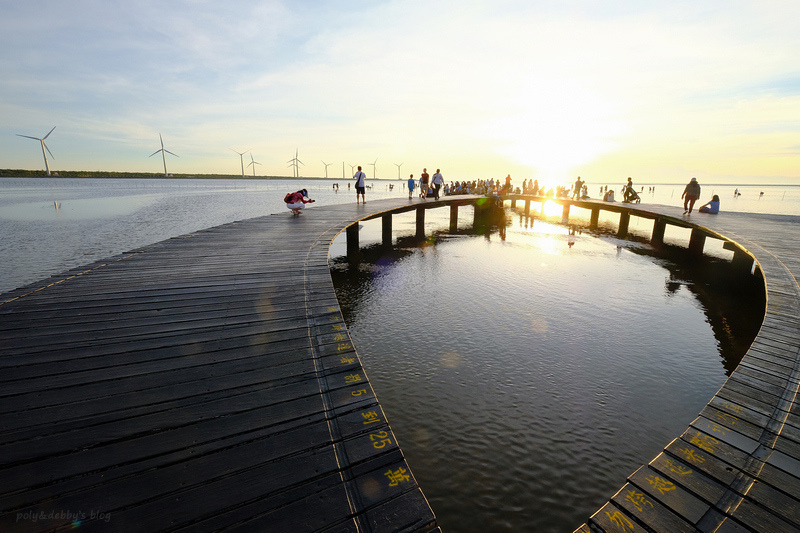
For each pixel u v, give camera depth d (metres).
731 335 8.59
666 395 6.17
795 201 67.44
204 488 2.38
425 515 2.28
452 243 21.00
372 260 16.50
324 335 4.62
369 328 8.94
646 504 2.56
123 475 2.44
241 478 2.46
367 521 2.21
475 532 3.68
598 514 2.51
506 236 23.33
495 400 5.97
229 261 8.28
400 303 10.71
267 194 76.06
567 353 7.62
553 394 6.16
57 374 3.57
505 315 9.70
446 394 6.14
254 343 4.36
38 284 6.45
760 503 2.54
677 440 3.21
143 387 3.41
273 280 6.84
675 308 10.27
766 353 4.83
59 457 2.56
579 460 4.68
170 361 3.89
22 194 72.88
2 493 2.27
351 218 16.00
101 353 4.00
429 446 4.90
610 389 6.32
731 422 3.46
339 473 2.55
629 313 9.87
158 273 7.24
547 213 38.88
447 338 8.34
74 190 92.75
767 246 10.78
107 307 5.36
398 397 6.05
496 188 38.62
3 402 3.12
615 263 15.50
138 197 62.34
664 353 7.66
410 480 2.53
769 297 6.76
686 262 15.80
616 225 28.75
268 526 2.15
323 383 3.61
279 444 2.78
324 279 6.94
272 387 3.50
